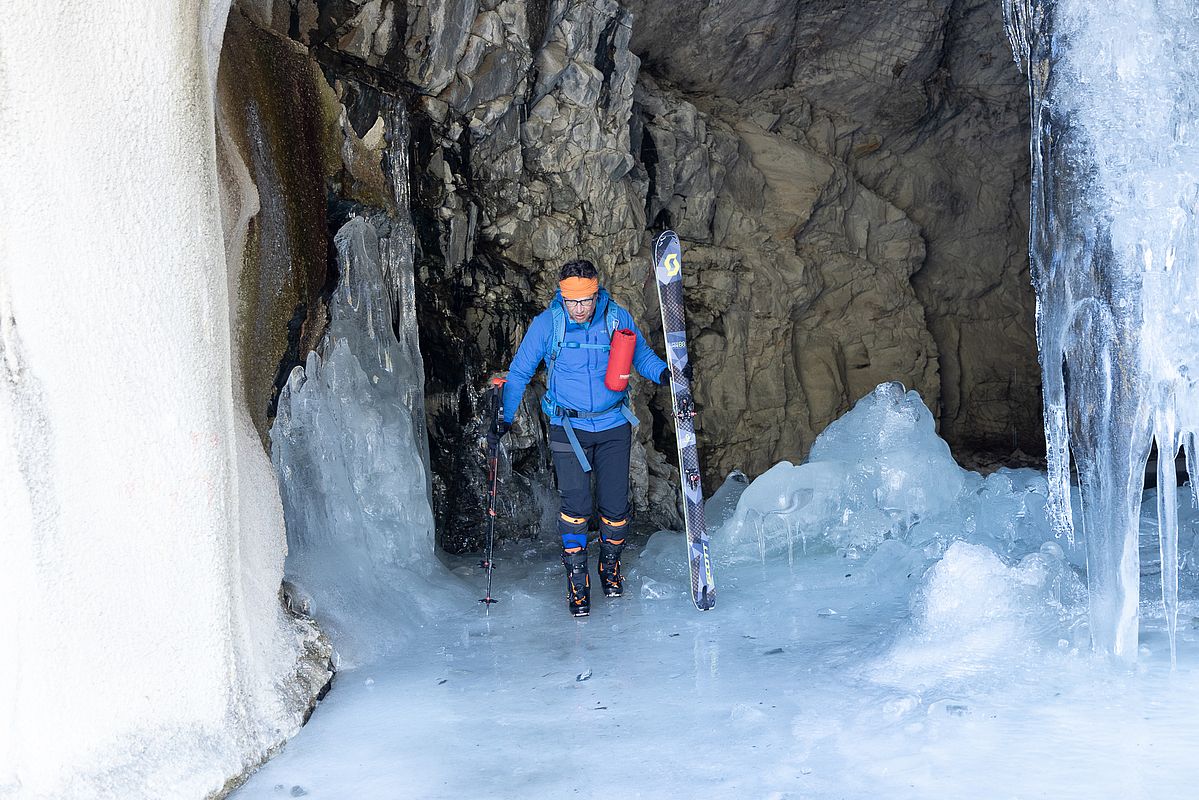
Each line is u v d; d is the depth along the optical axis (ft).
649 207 25.98
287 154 12.06
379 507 15.29
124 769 7.85
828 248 31.04
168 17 8.27
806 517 17.51
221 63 10.53
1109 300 10.09
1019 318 34.78
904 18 29.96
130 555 8.13
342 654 11.92
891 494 17.52
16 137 7.39
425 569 15.42
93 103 7.80
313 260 12.73
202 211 8.79
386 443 15.43
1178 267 9.82
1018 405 34.76
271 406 12.43
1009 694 9.73
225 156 10.31
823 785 8.21
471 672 11.67
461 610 14.48
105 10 7.83
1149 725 8.71
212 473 8.85
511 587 15.80
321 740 9.73
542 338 13.73
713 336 27.14
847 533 17.31
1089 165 10.20
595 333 13.64
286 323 12.05
